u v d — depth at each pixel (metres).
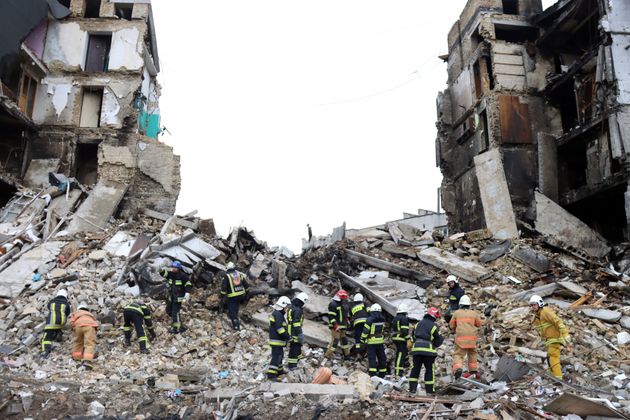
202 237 18.23
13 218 17.86
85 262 15.10
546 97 23.45
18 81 22.16
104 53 25.14
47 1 23.67
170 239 16.95
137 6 24.95
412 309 13.36
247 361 11.35
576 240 19.00
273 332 10.13
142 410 8.00
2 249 15.10
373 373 10.02
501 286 14.91
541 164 21.53
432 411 7.50
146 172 23.39
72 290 13.21
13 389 7.96
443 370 10.57
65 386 8.55
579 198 20.44
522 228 19.62
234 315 12.65
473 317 9.46
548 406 7.32
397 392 8.77
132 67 24.20
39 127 23.34
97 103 24.55
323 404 8.01
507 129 22.59
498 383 8.73
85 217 18.47
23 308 12.22
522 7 24.95
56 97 23.78
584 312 12.59
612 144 18.38
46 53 24.17
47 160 22.73
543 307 9.38
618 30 19.08
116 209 20.33
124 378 9.50
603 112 19.03
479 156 21.69
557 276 15.36
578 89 21.22
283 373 10.41
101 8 24.91
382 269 16.58
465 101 25.77
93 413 7.66
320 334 12.65
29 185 22.08
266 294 14.72
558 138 22.19
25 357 10.10
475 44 25.62
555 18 23.42
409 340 10.98
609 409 6.89
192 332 12.31
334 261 17.36
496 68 23.45
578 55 24.00
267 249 19.83
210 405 8.20
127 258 15.05
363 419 7.44
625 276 15.48
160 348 11.36
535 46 23.95
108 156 23.23
